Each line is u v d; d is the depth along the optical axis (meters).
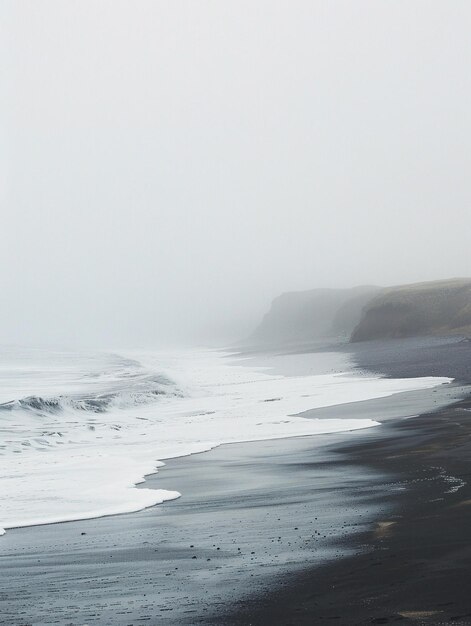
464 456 16.03
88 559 9.68
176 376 61.38
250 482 15.33
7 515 13.16
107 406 36.84
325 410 30.66
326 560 8.55
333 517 11.09
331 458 17.81
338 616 6.49
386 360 62.00
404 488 12.92
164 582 8.25
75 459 20.69
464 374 42.66
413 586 7.16
